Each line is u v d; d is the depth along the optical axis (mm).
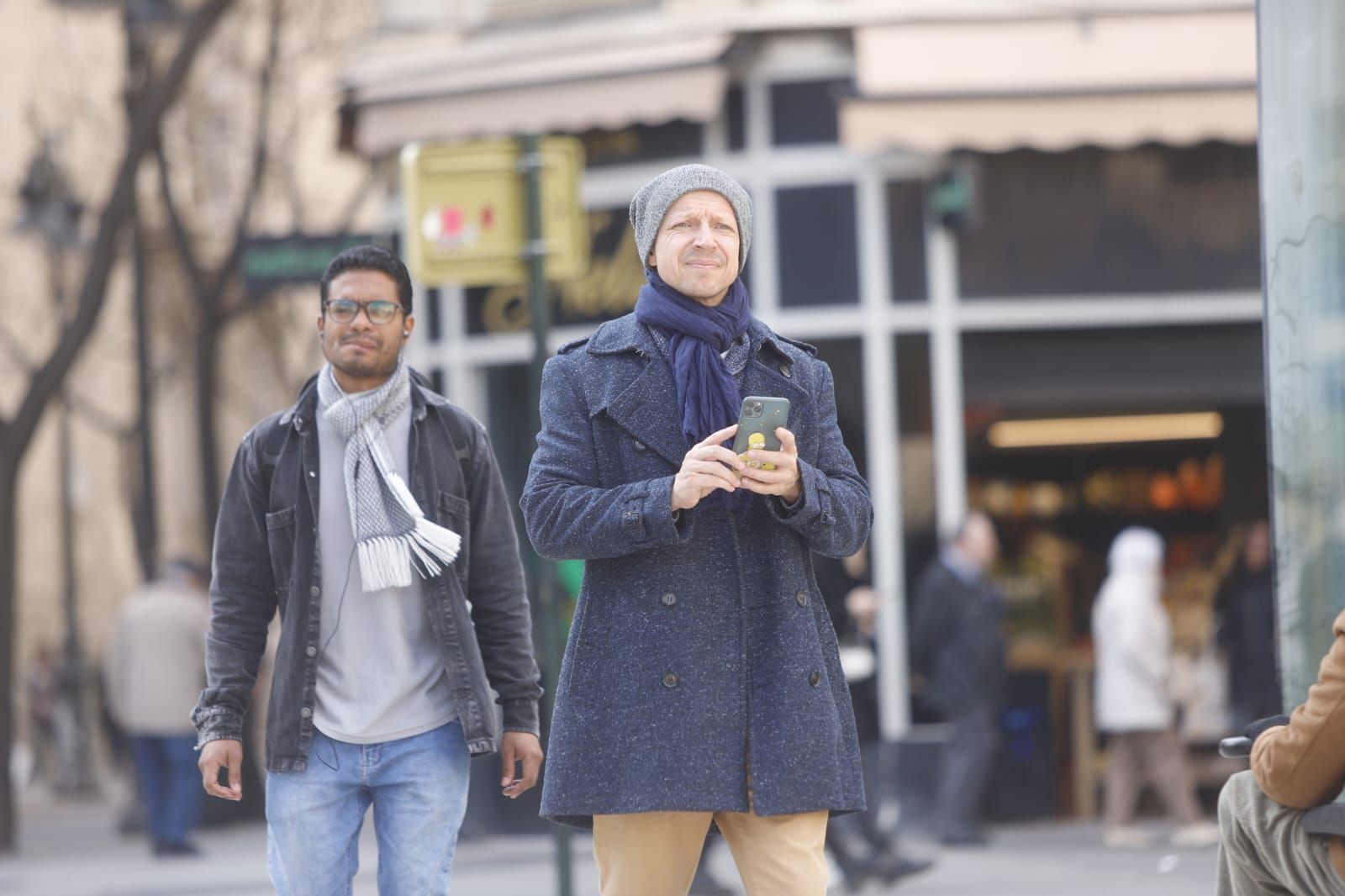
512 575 11211
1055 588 31828
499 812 30562
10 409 59906
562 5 31031
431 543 10586
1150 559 28000
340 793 10641
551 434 9422
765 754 9094
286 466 10797
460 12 31859
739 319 9453
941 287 29453
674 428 9273
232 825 36781
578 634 9305
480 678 10734
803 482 9031
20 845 34625
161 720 30656
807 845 9281
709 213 9375
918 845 28016
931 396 29438
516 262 17031
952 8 29141
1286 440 11211
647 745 9055
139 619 30875
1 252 58906
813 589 9438
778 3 29422
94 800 52125
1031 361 29719
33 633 65000
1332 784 8930
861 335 29391
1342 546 10961
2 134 59469
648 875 9383
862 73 27906
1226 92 27812
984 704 27672
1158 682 27641
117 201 32281
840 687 9477
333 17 44156
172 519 65812
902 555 29391
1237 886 9648
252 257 24484
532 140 17078
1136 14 28609
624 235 30109
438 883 10766
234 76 46344
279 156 45750
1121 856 26203
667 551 9180
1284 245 11234
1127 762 27859
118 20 41656
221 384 57094
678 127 29844
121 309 63344
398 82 30797
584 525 9008
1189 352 29906
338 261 10906
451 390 31141
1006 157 29672
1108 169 29750
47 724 59281
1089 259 29750
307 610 10641
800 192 29469
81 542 65438
